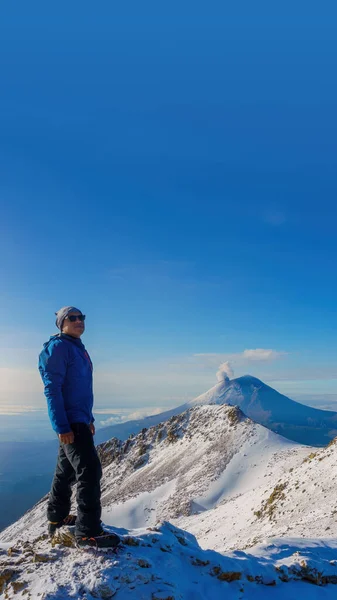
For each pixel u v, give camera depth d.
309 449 70.38
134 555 5.83
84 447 6.03
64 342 6.24
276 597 6.14
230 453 79.62
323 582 6.96
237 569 6.35
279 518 29.59
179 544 6.60
